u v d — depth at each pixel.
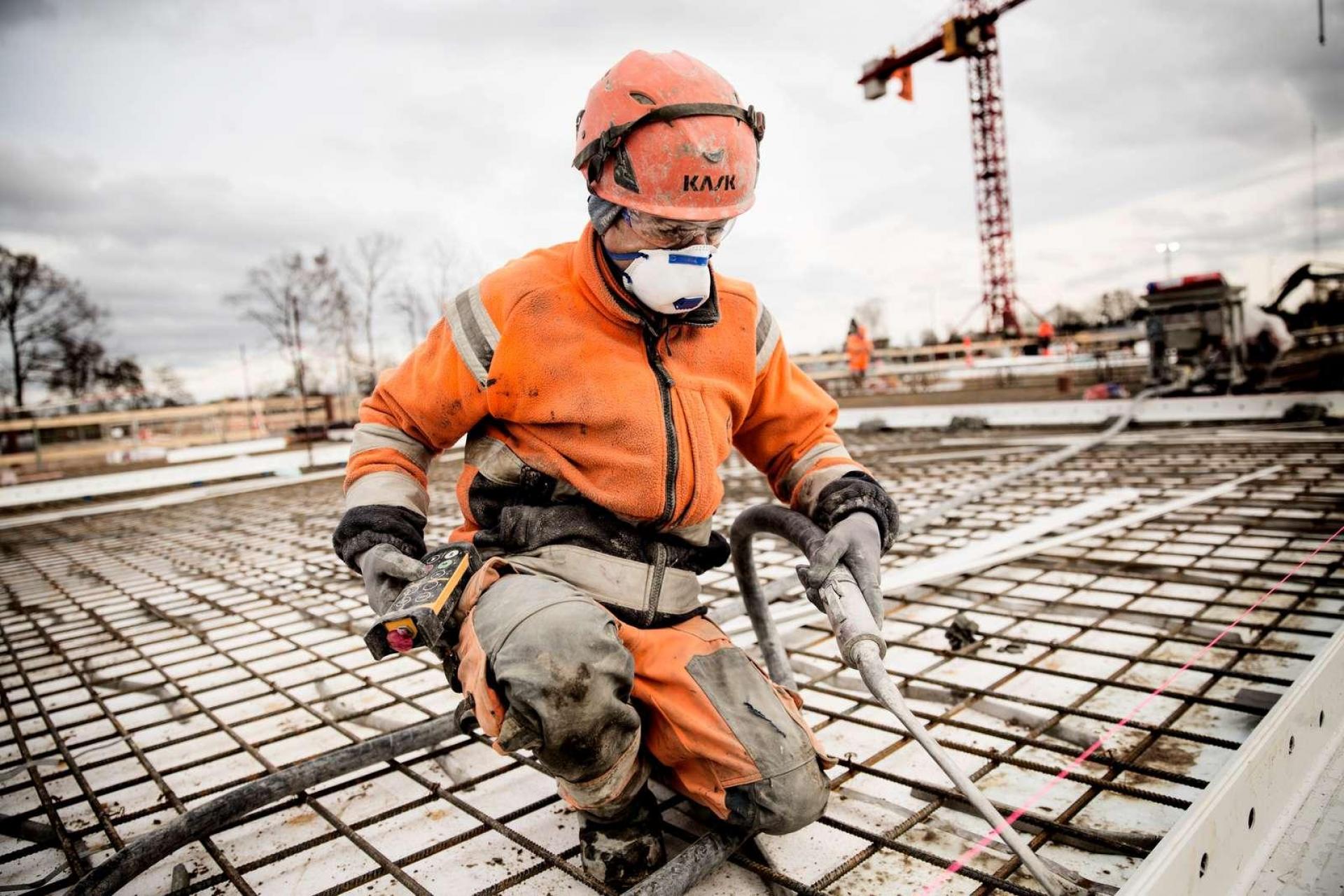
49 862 1.58
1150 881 0.92
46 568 5.24
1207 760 1.57
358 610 3.38
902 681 2.09
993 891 1.22
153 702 2.43
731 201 1.20
